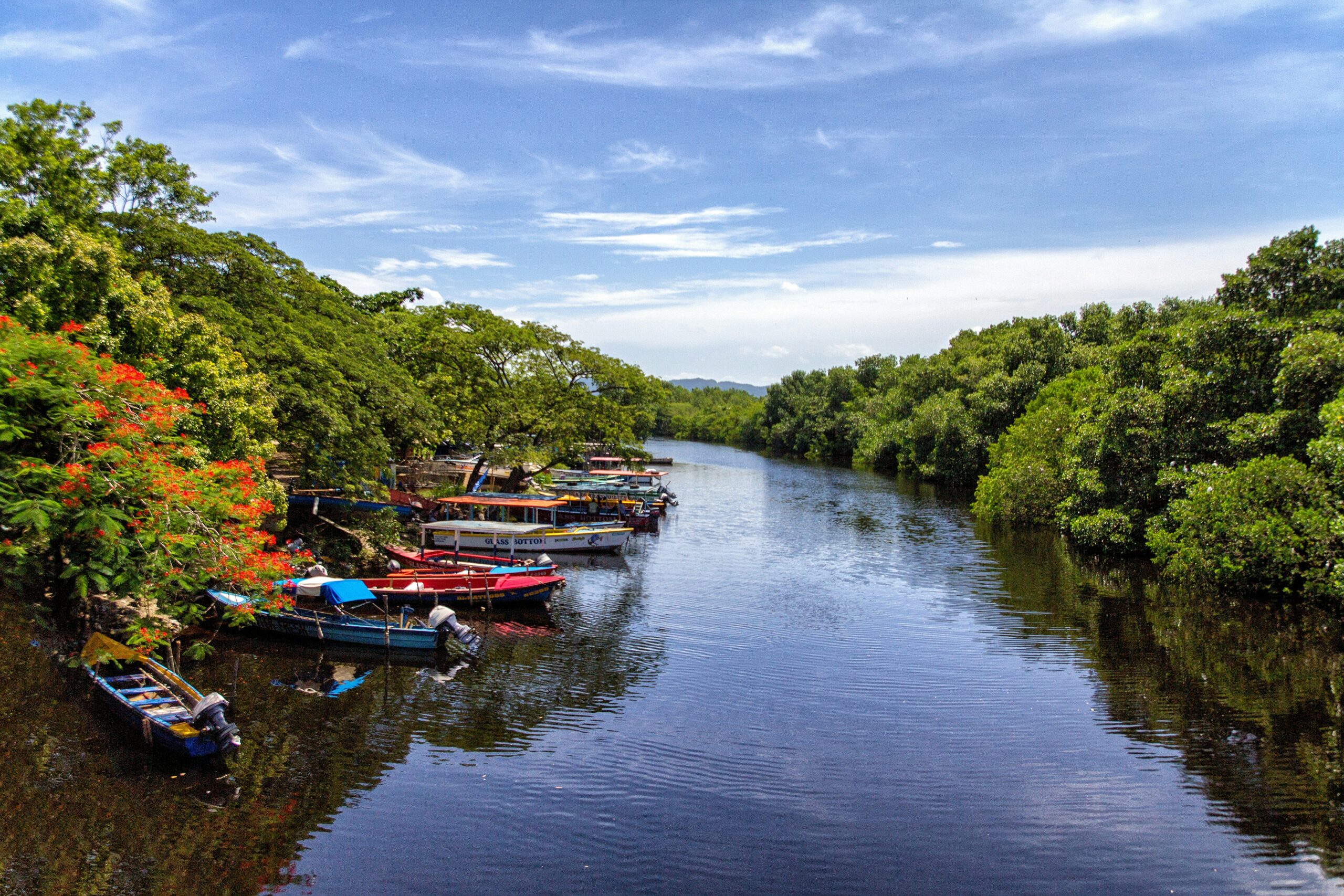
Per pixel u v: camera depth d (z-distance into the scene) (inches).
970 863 491.8
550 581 1092.5
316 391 1098.7
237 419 848.9
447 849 502.3
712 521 2028.8
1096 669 852.6
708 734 681.0
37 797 543.8
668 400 2064.5
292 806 551.2
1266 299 1325.0
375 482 1360.7
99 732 632.4
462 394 1756.9
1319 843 515.2
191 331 866.8
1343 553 967.0
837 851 503.5
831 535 1786.4
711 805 560.4
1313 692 783.7
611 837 517.3
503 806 556.7
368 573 1226.6
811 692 781.9
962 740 671.1
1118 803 565.9
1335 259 1272.1
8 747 601.3
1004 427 2748.5
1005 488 1934.1
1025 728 697.6
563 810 551.5
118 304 763.4
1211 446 1301.7
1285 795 576.7
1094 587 1243.2
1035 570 1381.6
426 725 695.1
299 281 1332.4
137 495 582.2
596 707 743.1
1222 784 593.6
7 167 863.7
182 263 1084.5
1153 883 472.4
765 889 463.5
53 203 895.1
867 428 4101.9
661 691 783.1
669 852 501.4
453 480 2167.8
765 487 2910.9
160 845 497.4
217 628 940.6
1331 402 1039.0
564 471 2699.3
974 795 576.7
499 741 664.4
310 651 890.1
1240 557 1083.3
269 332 1089.4
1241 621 1035.9
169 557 601.6
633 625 1027.9
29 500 509.0
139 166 1045.2
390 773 604.4
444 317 1846.7
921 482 3080.7
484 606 1093.1
